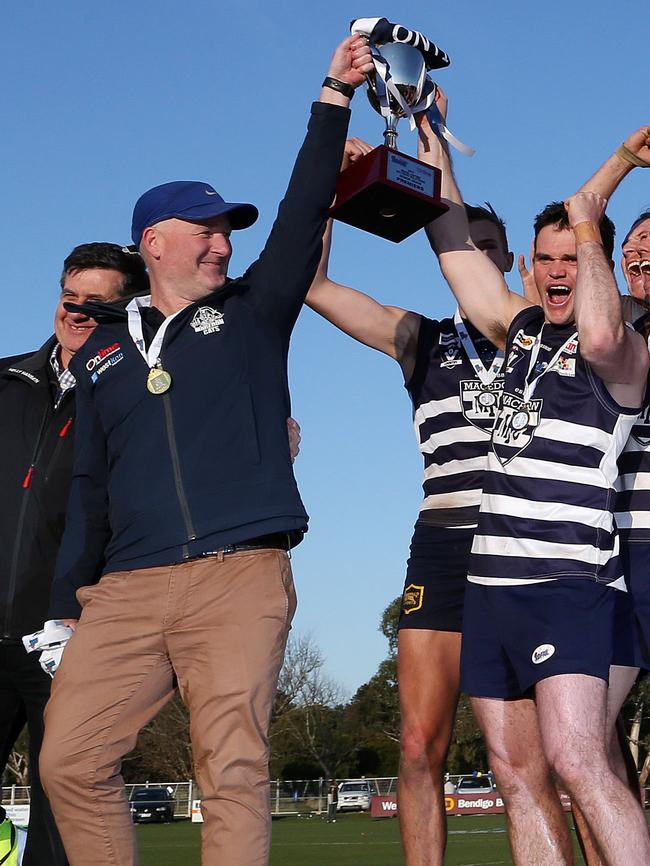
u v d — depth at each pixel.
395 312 5.00
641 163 4.10
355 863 18.08
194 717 3.39
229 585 3.38
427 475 4.87
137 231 3.77
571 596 3.54
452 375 4.77
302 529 3.51
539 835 3.71
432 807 4.59
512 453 3.71
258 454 3.48
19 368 4.55
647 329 4.36
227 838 3.25
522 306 4.23
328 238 4.98
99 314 3.73
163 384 3.52
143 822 40.75
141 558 3.46
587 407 3.65
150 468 3.48
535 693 3.55
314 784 52.19
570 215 3.74
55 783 3.41
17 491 4.39
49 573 4.32
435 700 4.66
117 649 3.44
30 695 4.29
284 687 55.75
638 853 3.28
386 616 60.62
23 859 4.22
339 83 3.66
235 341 3.59
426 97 4.14
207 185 3.77
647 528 4.13
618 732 4.21
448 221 4.42
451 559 4.68
